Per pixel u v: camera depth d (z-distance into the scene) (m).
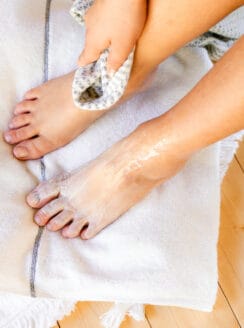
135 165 0.83
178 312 0.95
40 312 0.90
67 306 0.91
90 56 0.81
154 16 0.76
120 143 0.85
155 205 0.89
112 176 0.85
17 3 0.92
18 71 0.92
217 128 0.75
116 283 0.86
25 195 0.89
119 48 0.78
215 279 0.89
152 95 0.94
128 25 0.76
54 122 0.89
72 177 0.89
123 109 0.93
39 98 0.91
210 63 0.99
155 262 0.87
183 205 0.90
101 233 0.89
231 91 0.72
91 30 0.79
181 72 0.97
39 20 0.93
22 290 0.86
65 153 0.92
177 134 0.78
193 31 0.77
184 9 0.75
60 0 0.96
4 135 0.91
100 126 0.92
